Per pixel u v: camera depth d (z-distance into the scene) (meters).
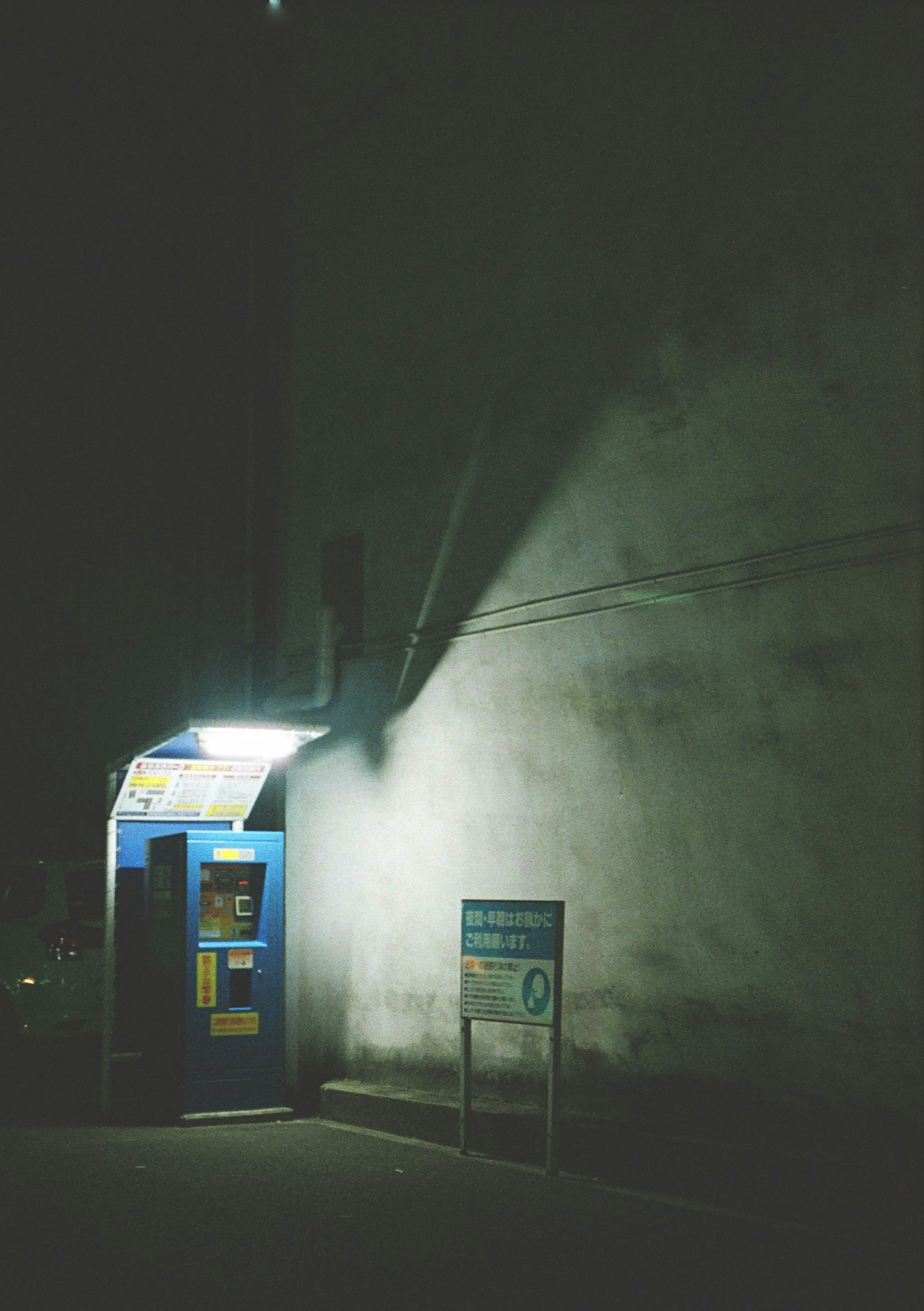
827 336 7.12
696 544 7.77
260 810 11.80
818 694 7.04
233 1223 6.48
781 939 7.11
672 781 7.80
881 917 6.66
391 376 10.26
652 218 8.21
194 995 9.50
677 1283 5.48
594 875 8.25
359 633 10.36
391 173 10.41
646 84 8.33
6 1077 12.16
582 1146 7.63
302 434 11.18
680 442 7.90
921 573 6.61
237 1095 9.57
